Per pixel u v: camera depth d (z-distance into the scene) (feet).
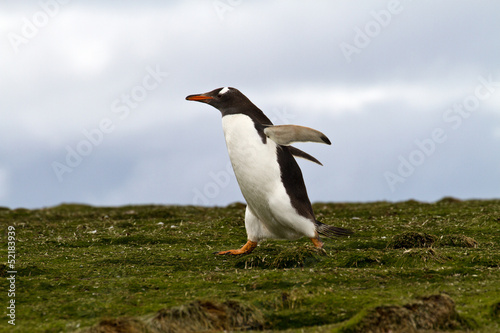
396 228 100.37
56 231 108.88
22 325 50.24
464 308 50.62
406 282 60.13
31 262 76.89
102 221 123.24
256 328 48.57
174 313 47.44
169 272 70.59
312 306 51.90
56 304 55.98
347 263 70.90
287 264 72.18
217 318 48.24
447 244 82.02
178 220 122.11
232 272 69.31
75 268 73.15
